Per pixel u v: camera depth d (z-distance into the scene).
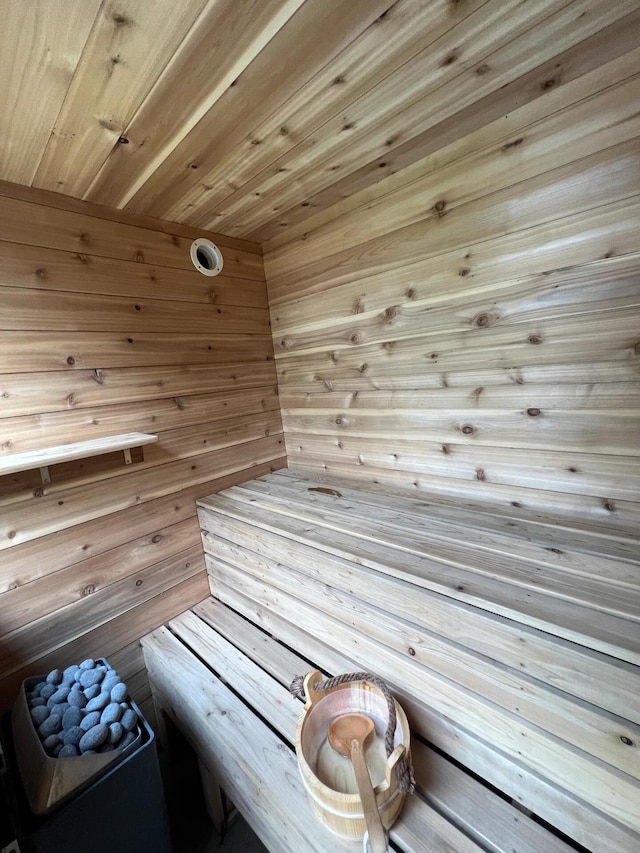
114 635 1.35
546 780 0.76
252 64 0.75
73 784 0.78
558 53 0.81
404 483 1.48
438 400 1.32
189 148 1.01
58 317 1.19
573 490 1.09
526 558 0.91
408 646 0.95
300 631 1.26
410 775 0.79
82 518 1.26
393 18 0.68
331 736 0.92
